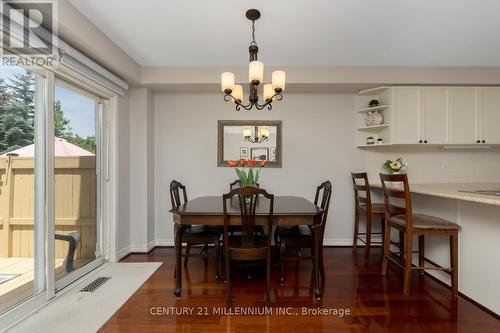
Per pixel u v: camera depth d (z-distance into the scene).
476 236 2.07
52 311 1.93
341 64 3.09
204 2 1.91
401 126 3.22
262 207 2.40
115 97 2.94
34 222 1.96
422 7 1.97
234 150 3.58
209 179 3.58
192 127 3.58
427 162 3.61
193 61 3.00
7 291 1.76
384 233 2.88
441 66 3.15
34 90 1.95
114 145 2.94
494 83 3.18
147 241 3.35
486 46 2.63
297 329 1.76
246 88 3.37
